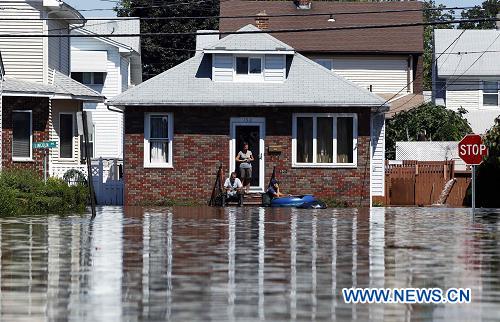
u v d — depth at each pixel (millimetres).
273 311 21656
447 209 70125
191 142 76625
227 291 24516
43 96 75125
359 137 76625
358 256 32750
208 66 77812
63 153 79750
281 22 116312
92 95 79875
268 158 76500
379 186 82188
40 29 78250
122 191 78812
